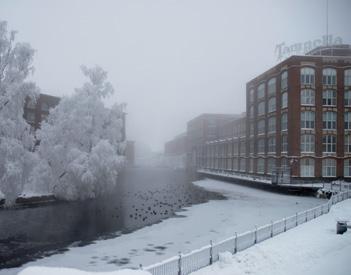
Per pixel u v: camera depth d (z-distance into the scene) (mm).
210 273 13555
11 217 32812
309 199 46344
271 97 66312
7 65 39656
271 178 61250
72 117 47844
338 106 58062
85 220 31516
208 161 116562
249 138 77438
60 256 19969
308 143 57031
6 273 17078
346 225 20484
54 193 45656
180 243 22891
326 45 65000
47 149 46625
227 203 42875
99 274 8797
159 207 39688
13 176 36500
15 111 39062
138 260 19094
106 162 47250
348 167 57469
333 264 14672
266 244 17781
